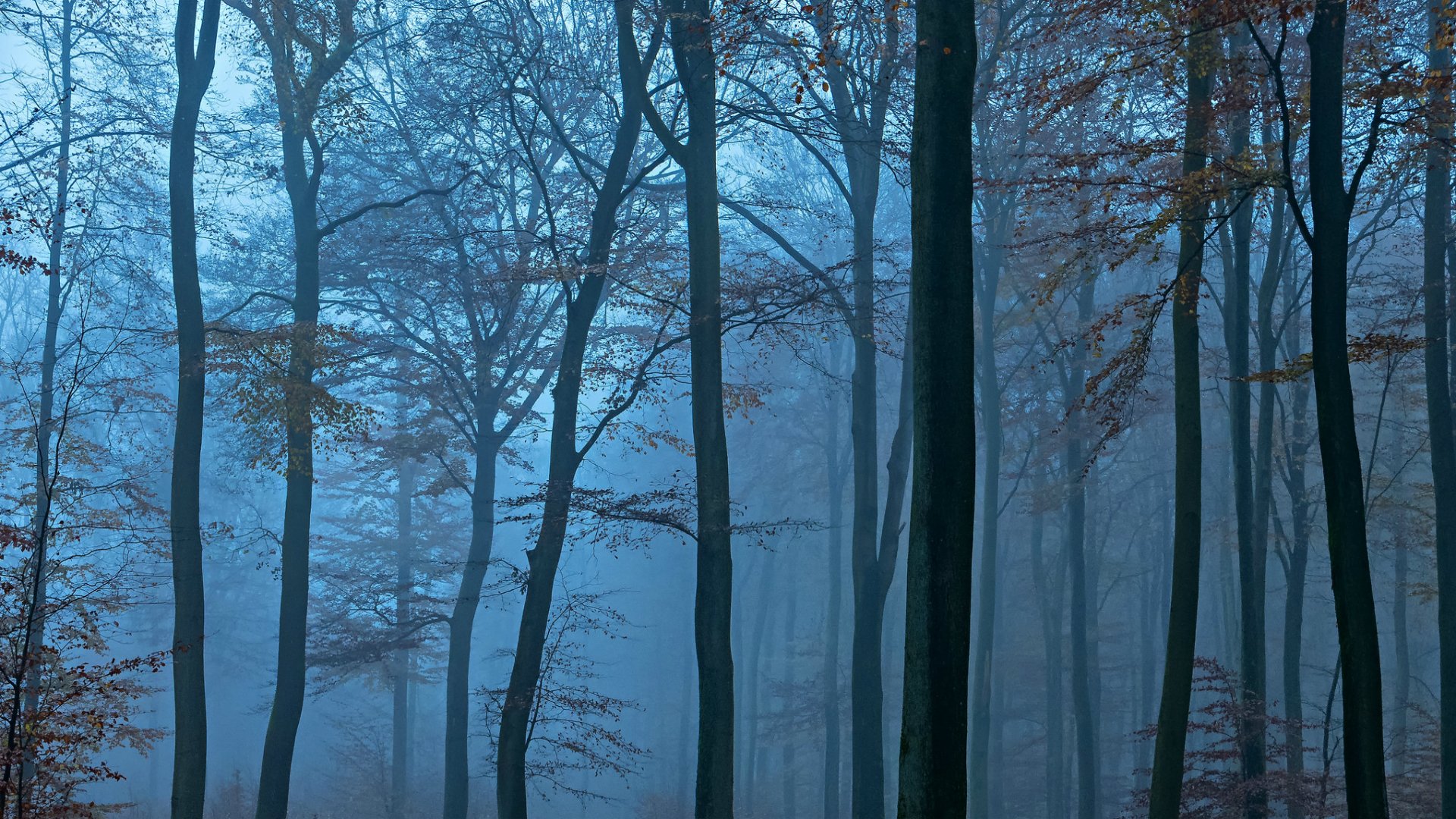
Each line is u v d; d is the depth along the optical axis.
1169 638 10.94
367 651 23.09
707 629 13.62
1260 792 14.66
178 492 15.64
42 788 10.61
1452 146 9.87
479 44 18.56
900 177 15.96
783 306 15.66
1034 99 10.74
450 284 23.45
